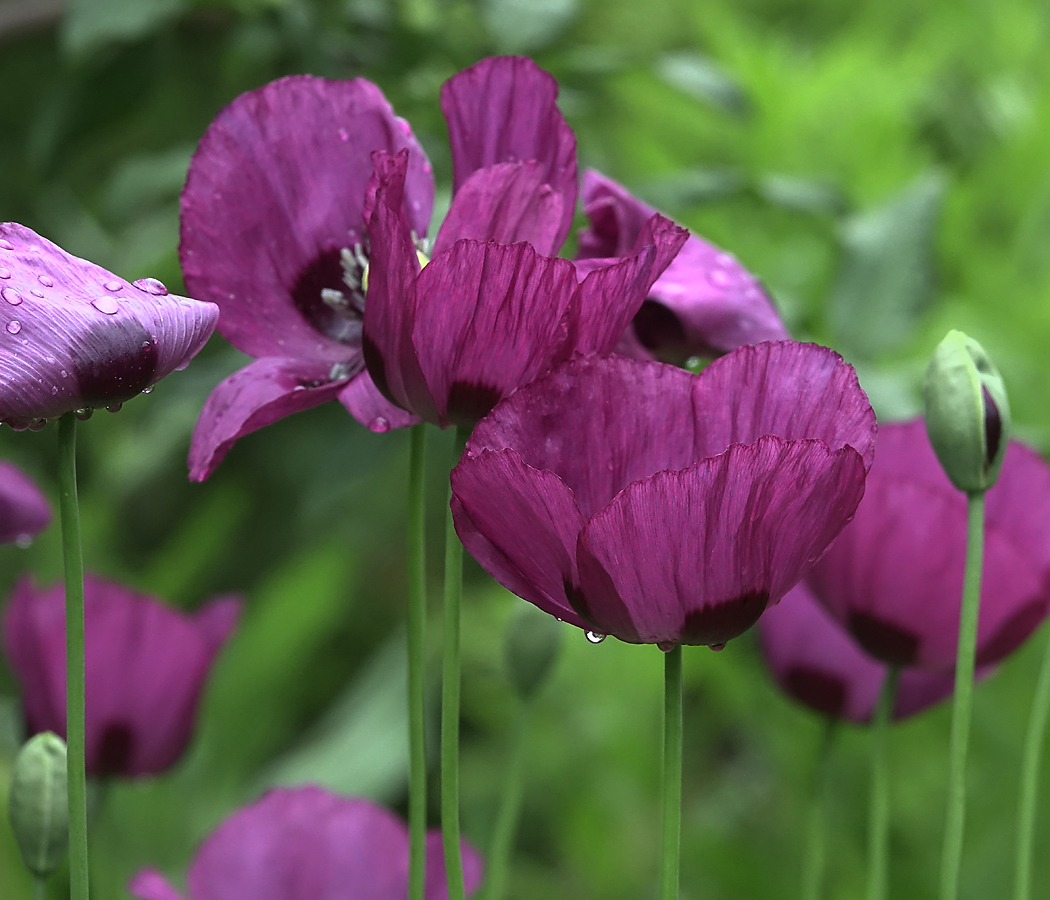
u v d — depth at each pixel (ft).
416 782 3.33
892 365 5.43
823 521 3.15
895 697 3.67
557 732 6.34
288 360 3.36
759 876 5.17
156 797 5.82
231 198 3.35
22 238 3.16
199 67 5.74
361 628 9.39
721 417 3.16
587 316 3.18
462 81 3.32
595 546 3.12
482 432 3.15
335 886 3.73
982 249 5.88
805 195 4.58
